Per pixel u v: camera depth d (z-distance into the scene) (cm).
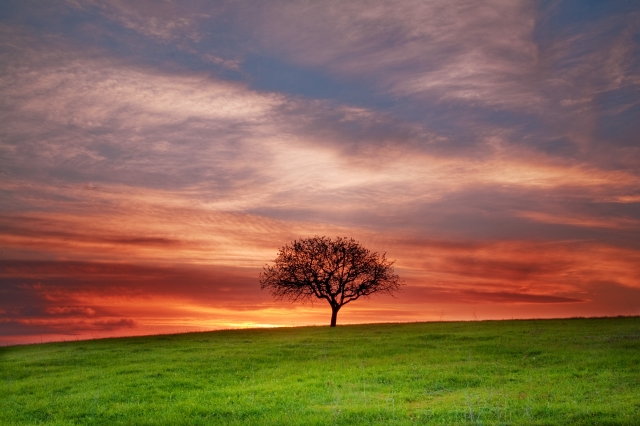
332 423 2144
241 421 2236
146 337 5712
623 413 2072
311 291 6831
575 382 2745
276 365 3609
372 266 6844
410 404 2461
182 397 2741
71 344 5344
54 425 2281
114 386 3033
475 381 2884
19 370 3725
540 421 2030
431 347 4172
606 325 5028
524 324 5531
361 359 3741
